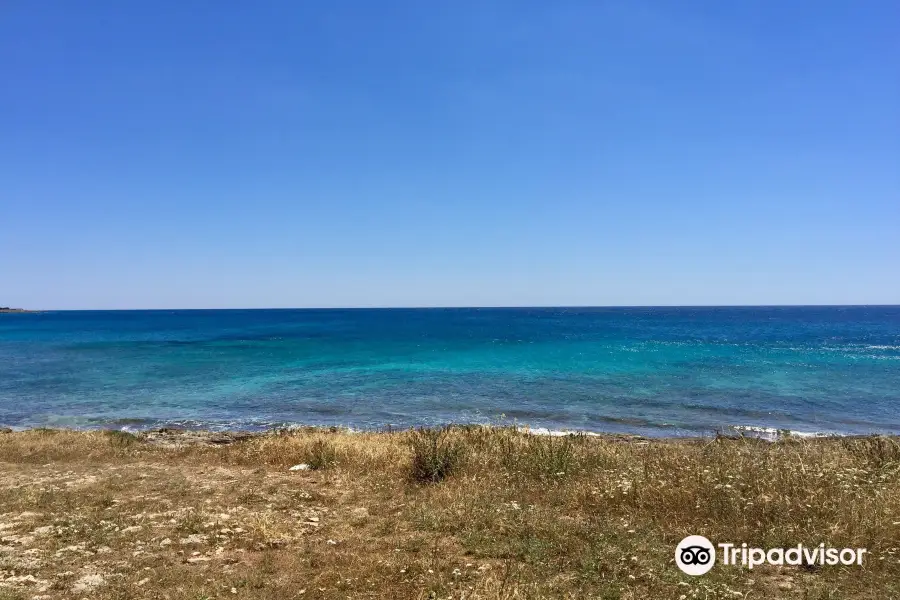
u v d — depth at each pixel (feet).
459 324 373.40
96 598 17.19
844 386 94.27
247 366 128.98
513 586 16.79
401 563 19.24
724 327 314.76
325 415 76.07
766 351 153.99
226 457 42.70
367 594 17.19
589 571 18.10
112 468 38.58
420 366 125.59
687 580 17.10
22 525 24.27
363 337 232.12
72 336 254.47
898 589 16.48
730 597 16.16
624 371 113.60
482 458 33.47
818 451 32.55
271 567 19.56
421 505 26.14
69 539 22.53
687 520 22.67
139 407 82.69
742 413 73.92
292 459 39.88
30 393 94.84
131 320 502.79
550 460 31.71
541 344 185.78
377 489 30.42
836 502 22.00
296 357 148.15
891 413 73.72
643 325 344.08
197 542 22.27
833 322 386.52
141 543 22.13
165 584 18.20
